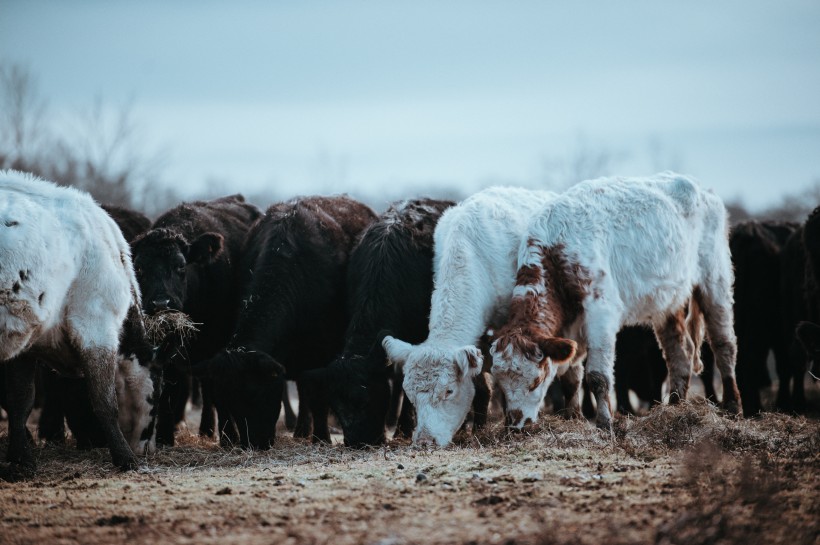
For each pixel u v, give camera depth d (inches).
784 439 479.5
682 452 446.0
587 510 347.6
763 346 765.3
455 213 614.2
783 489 368.8
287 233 628.1
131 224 695.7
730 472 395.2
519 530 323.6
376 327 575.2
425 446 508.1
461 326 559.5
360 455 514.3
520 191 648.4
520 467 432.5
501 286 586.2
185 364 604.7
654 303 581.0
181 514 366.9
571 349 502.9
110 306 475.5
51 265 449.1
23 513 377.1
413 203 665.6
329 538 321.1
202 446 597.3
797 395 739.4
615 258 561.9
